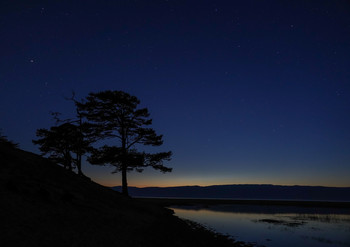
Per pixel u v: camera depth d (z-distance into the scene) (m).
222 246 11.75
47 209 10.01
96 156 24.17
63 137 27.00
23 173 13.24
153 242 9.91
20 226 7.50
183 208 40.59
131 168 25.19
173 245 10.11
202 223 20.12
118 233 9.91
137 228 12.03
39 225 8.12
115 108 25.41
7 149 15.70
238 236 15.14
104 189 20.78
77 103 25.31
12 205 8.91
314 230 18.12
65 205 11.55
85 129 24.73
